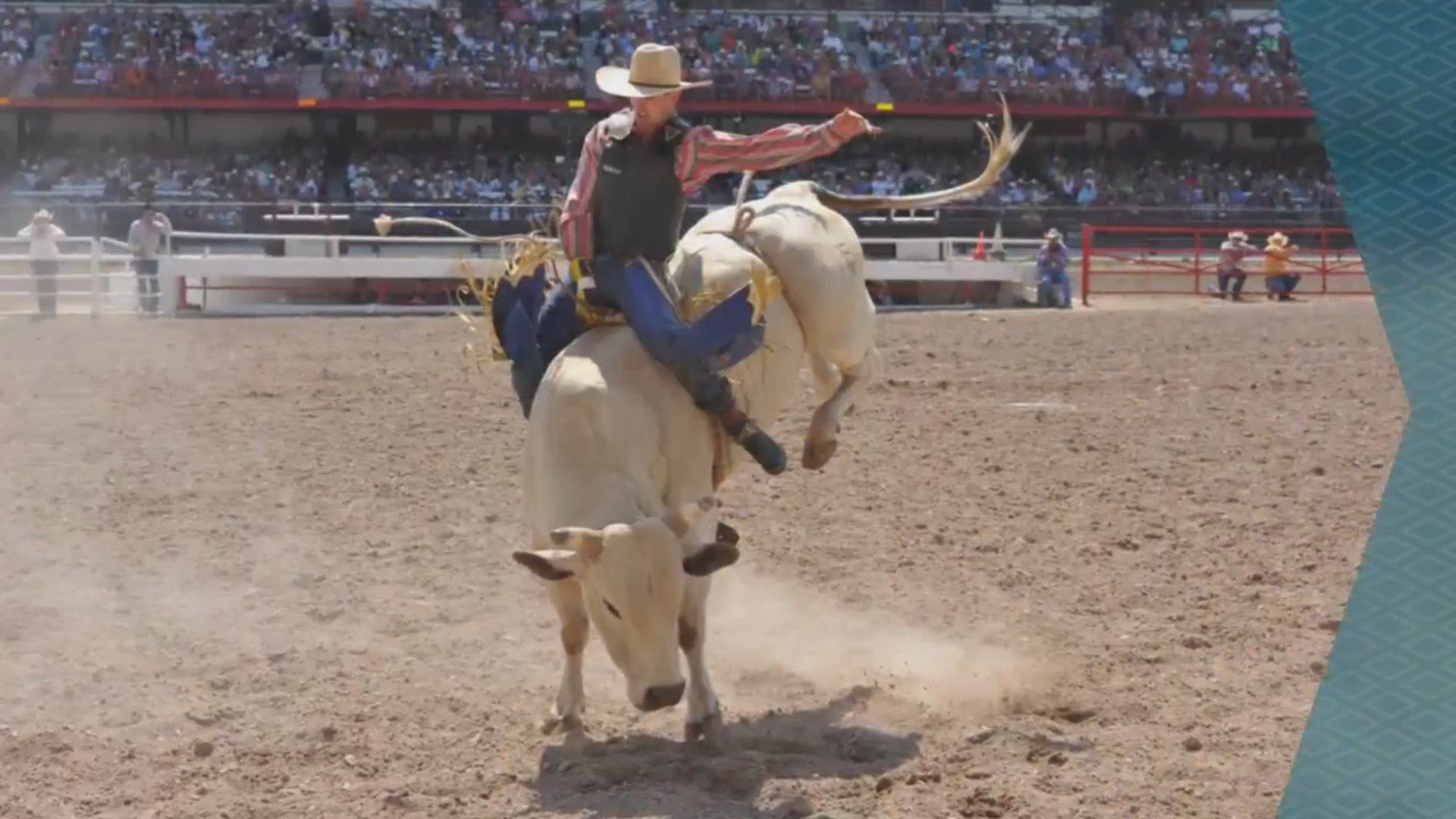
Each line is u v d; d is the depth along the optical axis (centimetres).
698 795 619
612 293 696
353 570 995
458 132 4766
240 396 1761
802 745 694
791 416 1587
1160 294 3472
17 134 4631
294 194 4419
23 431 1516
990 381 1866
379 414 1625
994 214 4362
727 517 1135
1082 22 5212
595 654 834
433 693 764
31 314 2878
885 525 1108
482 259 3103
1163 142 5009
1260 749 666
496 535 1087
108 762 664
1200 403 1695
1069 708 730
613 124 707
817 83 4738
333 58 4741
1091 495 1201
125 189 4334
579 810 607
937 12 5244
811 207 807
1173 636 841
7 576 979
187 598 934
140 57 4666
